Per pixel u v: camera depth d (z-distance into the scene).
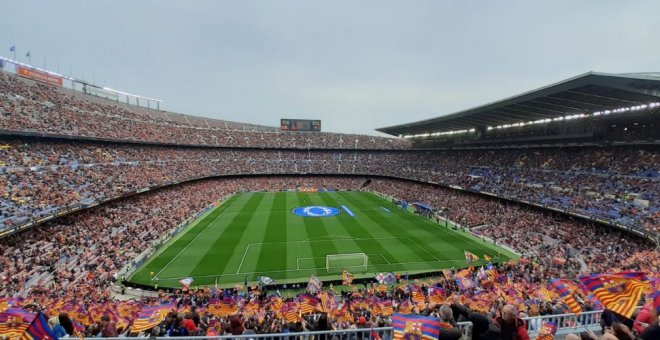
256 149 106.50
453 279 29.75
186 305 23.55
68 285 27.84
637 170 43.91
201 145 90.81
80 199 41.88
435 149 96.12
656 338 6.19
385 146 117.19
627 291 8.35
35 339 7.47
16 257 29.77
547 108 50.41
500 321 6.92
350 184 99.94
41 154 47.00
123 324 14.73
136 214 48.50
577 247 37.00
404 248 41.38
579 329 10.73
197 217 57.50
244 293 28.16
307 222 54.97
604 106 46.97
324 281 31.73
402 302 22.73
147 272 33.38
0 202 34.50
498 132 75.56
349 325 14.16
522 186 56.34
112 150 62.81
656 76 32.41
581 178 49.91
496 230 46.56
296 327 12.01
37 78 71.56
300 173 102.31
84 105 66.25
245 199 77.19
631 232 34.69
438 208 62.62
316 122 123.00
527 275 29.61
